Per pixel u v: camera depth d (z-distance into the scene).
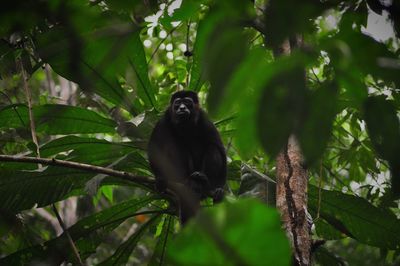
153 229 9.09
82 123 7.98
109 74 2.67
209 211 1.92
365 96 2.26
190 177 8.55
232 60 2.10
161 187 7.39
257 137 2.12
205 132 9.44
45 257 7.75
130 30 2.49
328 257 8.58
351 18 2.96
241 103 2.17
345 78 2.24
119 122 8.08
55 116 7.78
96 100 10.37
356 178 8.67
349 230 7.82
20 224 8.87
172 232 8.49
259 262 1.95
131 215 8.09
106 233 8.24
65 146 7.89
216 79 2.10
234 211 1.89
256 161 8.80
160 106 10.32
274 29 2.09
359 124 8.24
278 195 6.03
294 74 2.11
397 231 7.61
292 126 2.10
